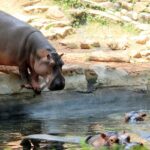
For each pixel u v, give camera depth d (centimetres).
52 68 2862
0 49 3025
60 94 3219
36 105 3106
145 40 4850
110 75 3512
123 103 3481
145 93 3603
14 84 3067
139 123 2714
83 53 4228
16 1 5331
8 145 2144
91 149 1252
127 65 3991
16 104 3048
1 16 3077
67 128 2567
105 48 4678
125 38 4922
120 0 5750
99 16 5269
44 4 5375
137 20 5456
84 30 5075
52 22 5000
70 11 5253
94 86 3403
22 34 2991
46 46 2928
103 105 3394
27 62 2991
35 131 2489
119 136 1962
